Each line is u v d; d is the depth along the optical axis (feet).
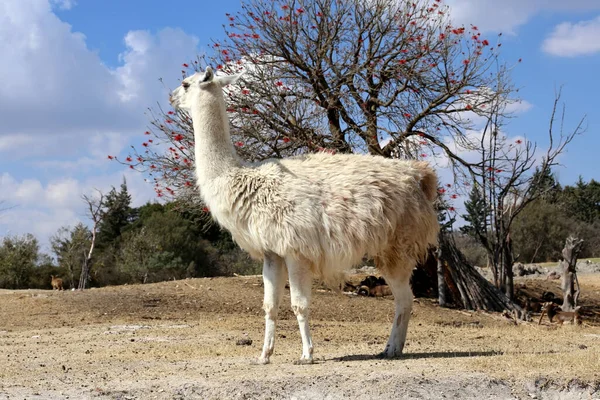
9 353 34.68
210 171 27.73
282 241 26.63
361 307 57.72
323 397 22.79
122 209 170.50
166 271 142.61
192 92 28.60
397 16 60.49
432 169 30.01
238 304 58.29
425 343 37.14
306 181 27.04
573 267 59.31
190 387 23.63
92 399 22.86
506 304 62.34
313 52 60.64
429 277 67.97
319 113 59.00
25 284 139.64
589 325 54.70
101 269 150.20
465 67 59.47
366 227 27.14
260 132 59.11
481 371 24.81
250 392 23.09
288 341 38.73
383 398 22.50
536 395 23.52
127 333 43.11
